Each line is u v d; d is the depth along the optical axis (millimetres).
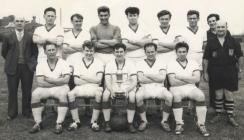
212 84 7273
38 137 6336
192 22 7566
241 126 7012
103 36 7465
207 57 7238
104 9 7336
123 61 7020
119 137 6328
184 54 6883
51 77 6863
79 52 7418
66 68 6930
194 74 6887
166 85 7367
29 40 7422
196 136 6426
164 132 6664
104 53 7418
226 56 7023
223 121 7344
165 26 7465
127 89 6734
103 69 7176
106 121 6734
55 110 7906
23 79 7492
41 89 6781
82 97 6852
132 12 7340
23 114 7656
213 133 6578
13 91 7434
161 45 7391
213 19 7793
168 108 6688
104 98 6688
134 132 6582
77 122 6898
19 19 7285
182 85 6867
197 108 6609
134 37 7387
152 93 6777
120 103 6938
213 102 8102
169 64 6988
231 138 6305
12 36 7352
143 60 7082
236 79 7125
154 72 6992
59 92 6699
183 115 7832
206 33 7770
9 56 7387
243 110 8281
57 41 7398
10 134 6488
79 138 6293
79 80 7023
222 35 7039
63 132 6637
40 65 6934
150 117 7645
